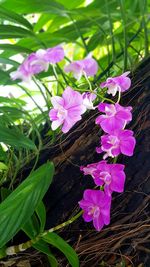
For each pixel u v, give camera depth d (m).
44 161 0.37
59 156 0.37
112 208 0.35
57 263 0.35
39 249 0.34
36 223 0.35
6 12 0.42
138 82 0.36
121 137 0.30
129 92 0.36
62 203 0.35
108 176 0.31
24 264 0.36
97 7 0.51
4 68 0.50
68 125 0.29
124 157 0.34
